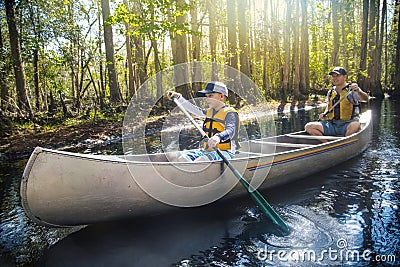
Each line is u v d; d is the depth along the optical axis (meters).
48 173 2.70
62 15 14.13
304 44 20.69
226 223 3.32
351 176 4.49
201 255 2.77
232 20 14.18
